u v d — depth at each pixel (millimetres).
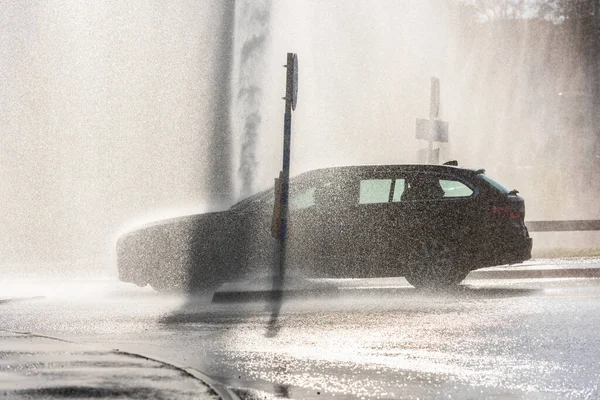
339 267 34969
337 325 25984
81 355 20359
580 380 18078
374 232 35094
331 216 34969
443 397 16750
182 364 19234
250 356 21109
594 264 46500
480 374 18797
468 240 35438
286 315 28500
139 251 34594
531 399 16531
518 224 35906
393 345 22375
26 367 18844
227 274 34344
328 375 18844
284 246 34406
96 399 15711
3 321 27641
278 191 34156
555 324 25547
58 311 30094
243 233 34375
